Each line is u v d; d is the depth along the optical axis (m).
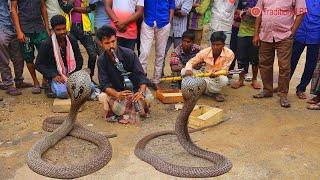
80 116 4.15
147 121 4.03
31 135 3.67
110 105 3.95
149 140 3.54
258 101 4.70
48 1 4.79
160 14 4.78
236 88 5.18
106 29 3.82
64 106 4.23
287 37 4.36
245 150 3.41
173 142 3.53
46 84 4.75
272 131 3.82
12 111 4.25
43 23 4.77
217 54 4.64
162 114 4.23
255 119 4.12
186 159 3.22
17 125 3.89
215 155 3.17
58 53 4.42
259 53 4.71
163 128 3.86
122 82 4.02
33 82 5.18
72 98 3.35
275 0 4.35
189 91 2.95
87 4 4.86
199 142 3.55
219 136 3.69
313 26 4.60
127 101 3.98
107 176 2.94
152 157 3.13
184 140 3.24
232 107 4.48
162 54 4.99
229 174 2.99
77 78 3.28
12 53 4.81
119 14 4.66
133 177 2.93
